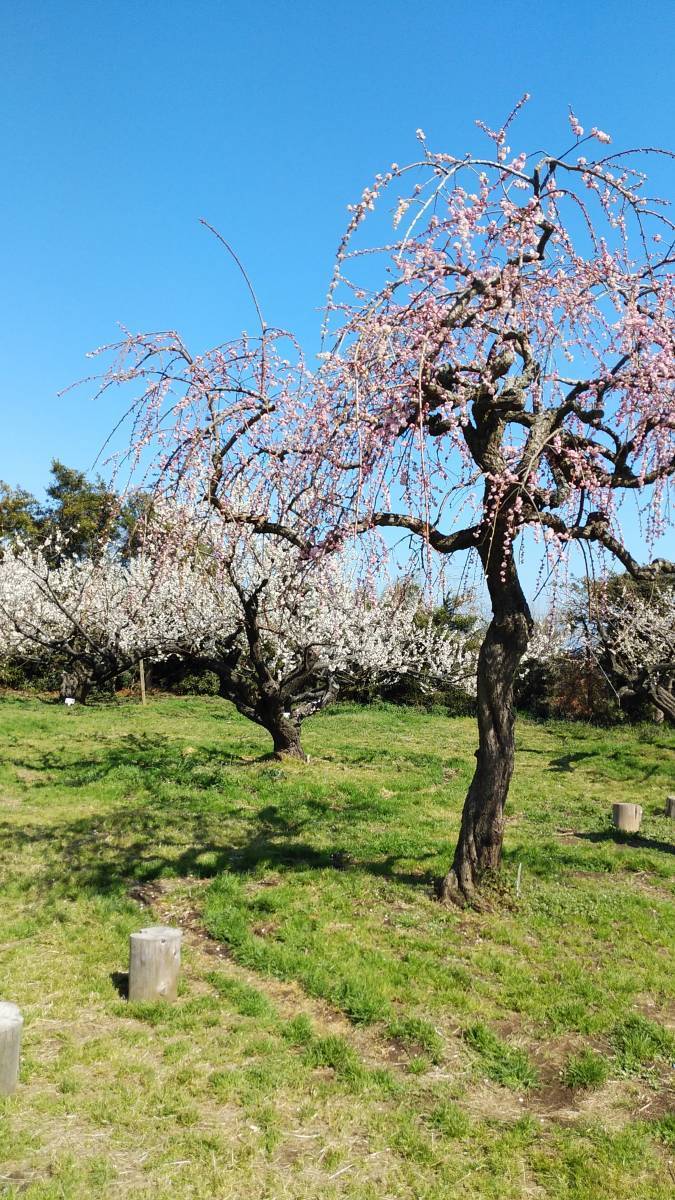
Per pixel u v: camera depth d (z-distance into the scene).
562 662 17.38
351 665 16.58
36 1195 2.98
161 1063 3.91
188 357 5.94
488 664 6.12
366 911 5.93
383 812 9.12
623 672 10.95
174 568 6.90
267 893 6.20
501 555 5.64
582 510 5.22
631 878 7.12
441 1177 3.21
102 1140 3.33
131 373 5.71
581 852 7.80
